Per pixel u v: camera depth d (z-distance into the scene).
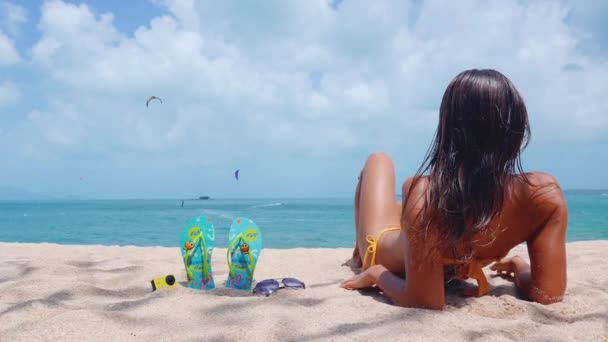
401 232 2.97
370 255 3.40
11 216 38.19
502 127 2.25
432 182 2.36
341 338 2.05
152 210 55.56
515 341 2.06
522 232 2.54
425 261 2.46
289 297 2.83
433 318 2.32
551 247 2.54
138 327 2.24
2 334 2.15
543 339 2.09
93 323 2.26
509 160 2.33
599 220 21.95
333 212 40.97
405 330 2.14
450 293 2.89
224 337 2.10
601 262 4.40
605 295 2.86
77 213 46.06
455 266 2.67
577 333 2.21
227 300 2.70
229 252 3.30
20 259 4.89
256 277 3.90
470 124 2.28
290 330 2.17
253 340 2.06
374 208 3.58
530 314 2.48
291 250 5.69
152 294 2.96
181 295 2.84
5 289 3.12
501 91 2.24
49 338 2.09
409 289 2.59
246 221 3.37
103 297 3.09
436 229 2.37
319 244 11.32
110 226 21.92
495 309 2.55
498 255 2.67
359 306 2.55
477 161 2.30
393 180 3.80
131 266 4.20
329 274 4.03
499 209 2.34
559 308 2.55
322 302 2.71
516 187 2.39
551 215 2.49
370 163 3.88
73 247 6.18
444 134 2.36
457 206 2.29
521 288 2.84
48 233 17.14
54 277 3.68
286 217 30.56
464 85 2.28
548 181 2.44
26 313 2.52
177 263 4.43
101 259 4.77
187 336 2.12
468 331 2.14
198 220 3.35
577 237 12.50
